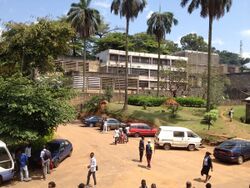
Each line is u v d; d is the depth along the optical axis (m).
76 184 22.12
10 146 26.16
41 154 23.53
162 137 34.75
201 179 24.38
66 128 46.72
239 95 81.44
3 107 23.95
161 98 59.72
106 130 44.28
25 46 33.34
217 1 49.47
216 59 116.44
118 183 22.52
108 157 29.69
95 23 67.12
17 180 22.97
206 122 45.88
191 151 34.72
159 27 68.75
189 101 61.38
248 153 30.12
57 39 34.34
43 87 26.05
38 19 34.00
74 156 29.98
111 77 75.38
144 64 104.12
